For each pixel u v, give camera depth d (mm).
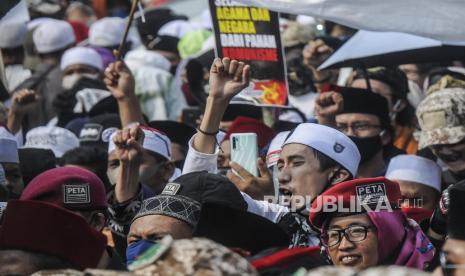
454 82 12352
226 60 10680
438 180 11938
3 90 14492
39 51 18531
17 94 14461
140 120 12852
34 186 9484
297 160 10461
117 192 10727
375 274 6055
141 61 17812
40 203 8195
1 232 8211
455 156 11969
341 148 10484
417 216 10922
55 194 9422
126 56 19047
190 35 18906
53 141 14266
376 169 12484
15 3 12398
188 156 10742
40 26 18656
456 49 13453
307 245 10227
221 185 9703
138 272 6555
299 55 15867
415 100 14836
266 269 7984
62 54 18594
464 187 8430
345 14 10594
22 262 8148
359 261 9398
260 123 12680
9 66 17938
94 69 17812
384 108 12852
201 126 10734
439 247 10133
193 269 6488
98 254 8359
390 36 13633
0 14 12367
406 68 15531
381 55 13578
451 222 7402
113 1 23109
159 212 9531
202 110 15031
